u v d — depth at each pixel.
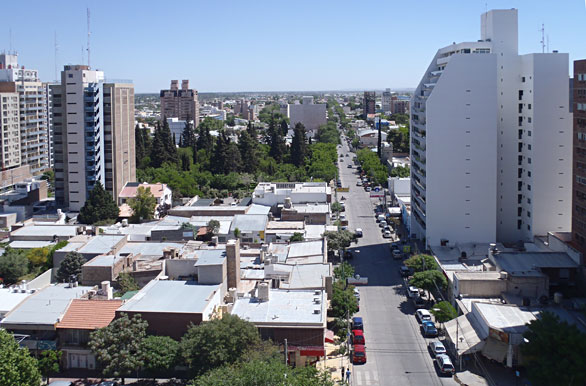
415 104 180.38
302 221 183.12
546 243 144.50
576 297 120.31
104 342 92.88
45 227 168.25
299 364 97.38
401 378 94.31
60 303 105.81
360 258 164.75
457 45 161.50
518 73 159.62
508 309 105.81
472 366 98.06
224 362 88.81
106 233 157.62
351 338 108.50
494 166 157.12
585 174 125.25
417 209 177.12
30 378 86.94
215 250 122.69
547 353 86.31
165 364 92.19
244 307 104.75
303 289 113.44
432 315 118.31
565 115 152.50
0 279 134.12
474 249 153.00
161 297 105.12
